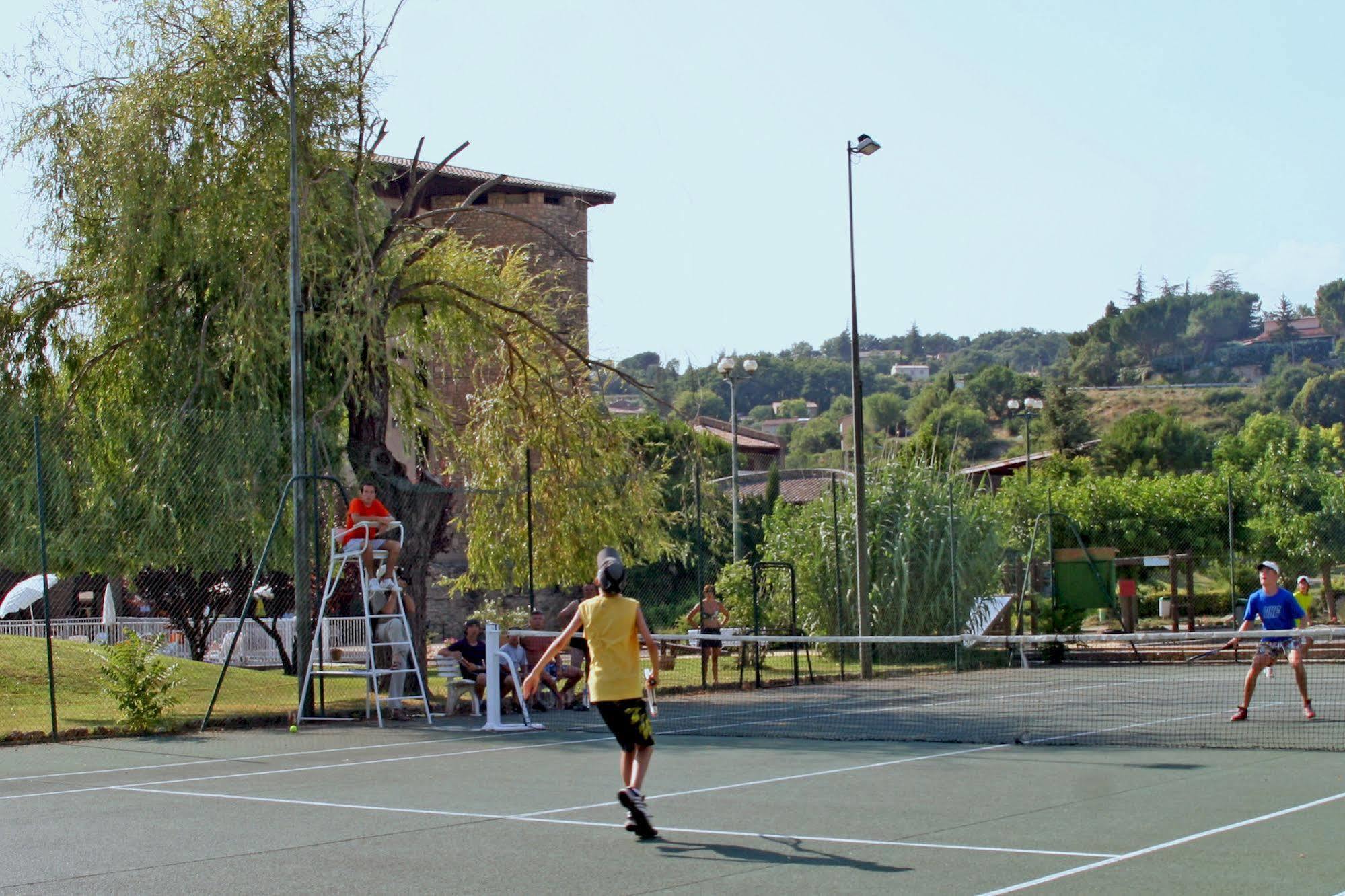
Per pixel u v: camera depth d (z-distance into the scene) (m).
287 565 20.30
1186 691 20.23
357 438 20.48
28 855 7.92
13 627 28.05
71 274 20.78
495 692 16.19
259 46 19.44
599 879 7.04
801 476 57.03
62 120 20.14
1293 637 15.13
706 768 11.83
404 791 10.59
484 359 22.00
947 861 7.29
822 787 10.38
